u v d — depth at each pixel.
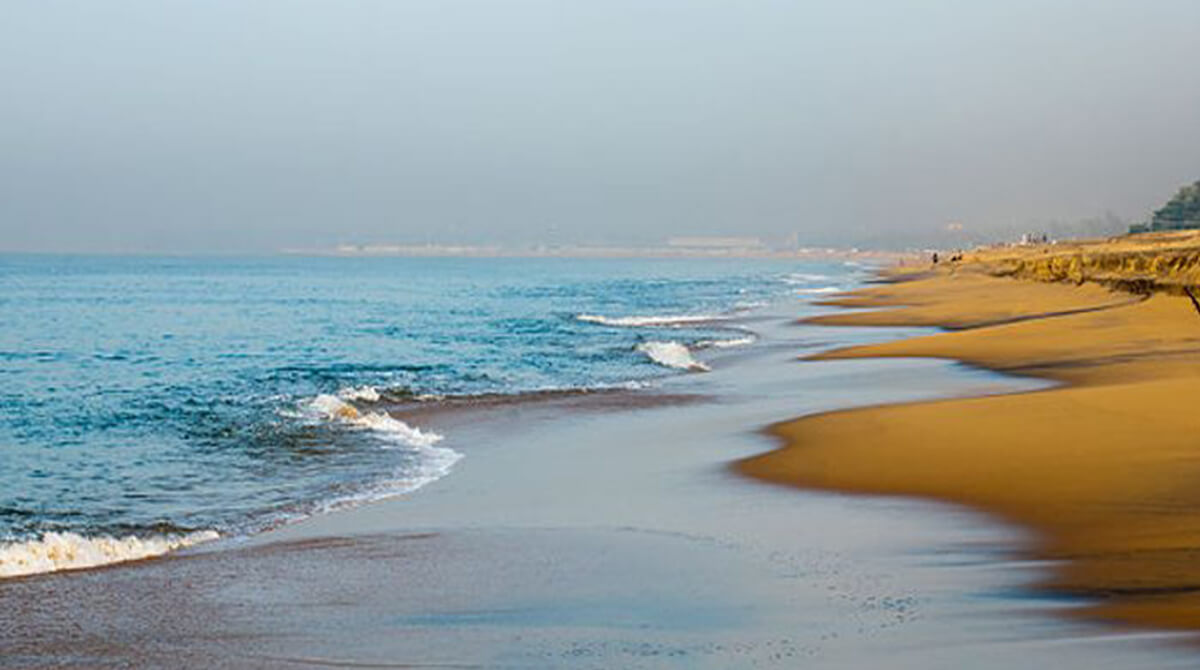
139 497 16.58
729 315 65.25
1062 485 14.08
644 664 8.32
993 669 7.52
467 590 10.92
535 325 57.50
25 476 18.27
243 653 9.05
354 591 11.02
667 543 12.60
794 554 11.80
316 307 81.12
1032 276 91.12
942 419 19.83
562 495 15.88
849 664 7.98
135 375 35.44
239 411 25.70
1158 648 7.68
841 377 30.44
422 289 120.06
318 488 17.09
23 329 58.53
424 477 17.84
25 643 9.45
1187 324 38.50
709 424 22.58
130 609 10.52
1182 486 13.57
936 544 11.88
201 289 119.69
